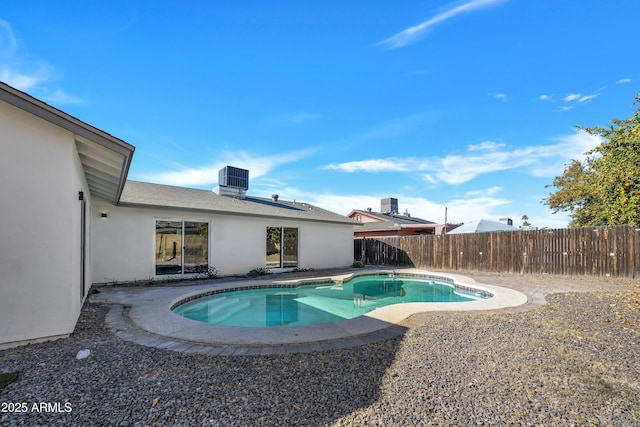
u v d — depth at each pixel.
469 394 3.19
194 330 5.35
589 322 5.93
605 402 3.03
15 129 4.55
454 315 6.54
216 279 11.95
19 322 4.51
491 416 2.79
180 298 8.11
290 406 2.93
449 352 4.41
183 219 11.80
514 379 3.54
